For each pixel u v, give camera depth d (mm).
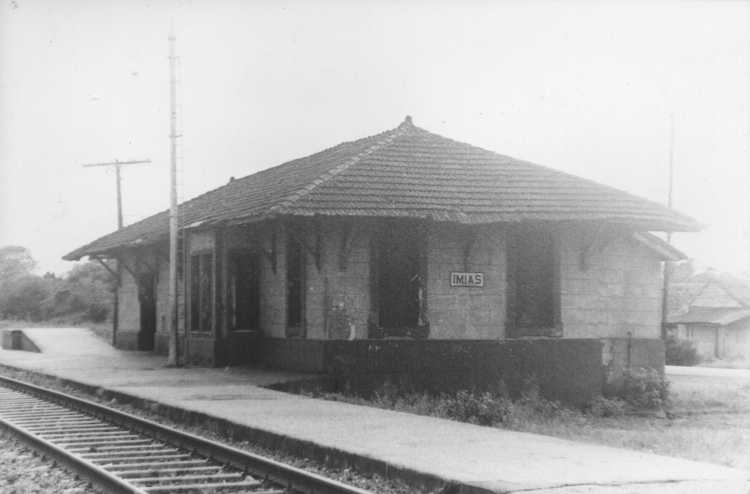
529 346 19531
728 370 31828
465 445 10055
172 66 22906
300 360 19359
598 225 20000
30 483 9000
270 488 8719
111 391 16672
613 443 14000
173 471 9492
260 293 21562
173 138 22766
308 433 10867
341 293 18719
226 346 21438
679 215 20562
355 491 7547
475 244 19500
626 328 20812
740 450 13383
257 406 13820
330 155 23266
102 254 32062
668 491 7625
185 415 13492
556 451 9688
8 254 84500
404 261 19188
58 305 61062
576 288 20375
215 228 21234
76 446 11383
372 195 18641
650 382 20453
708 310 56719
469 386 19016
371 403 17000
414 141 21766
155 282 28750
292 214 17531
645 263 21156
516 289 19812
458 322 19281
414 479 8492
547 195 20094
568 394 19734
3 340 36438
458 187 19766
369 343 18516
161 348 27828
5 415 14773
